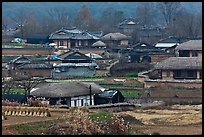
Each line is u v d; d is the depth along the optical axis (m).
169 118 49.84
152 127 43.00
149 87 83.25
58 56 110.12
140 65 102.44
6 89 72.75
